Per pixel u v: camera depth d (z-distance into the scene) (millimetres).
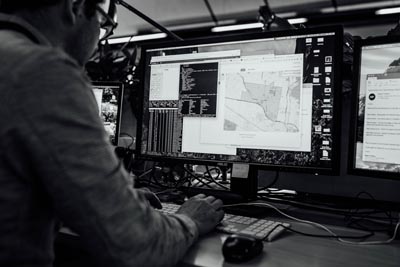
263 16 1356
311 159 887
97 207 445
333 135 864
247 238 607
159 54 1103
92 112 483
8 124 439
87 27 632
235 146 979
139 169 1392
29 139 434
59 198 440
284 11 4832
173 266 562
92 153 457
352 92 871
